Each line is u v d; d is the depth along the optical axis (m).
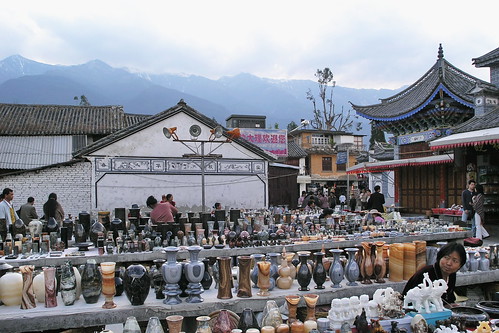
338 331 3.80
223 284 4.65
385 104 22.31
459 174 17.25
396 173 20.44
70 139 22.50
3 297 4.46
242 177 15.77
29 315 4.19
